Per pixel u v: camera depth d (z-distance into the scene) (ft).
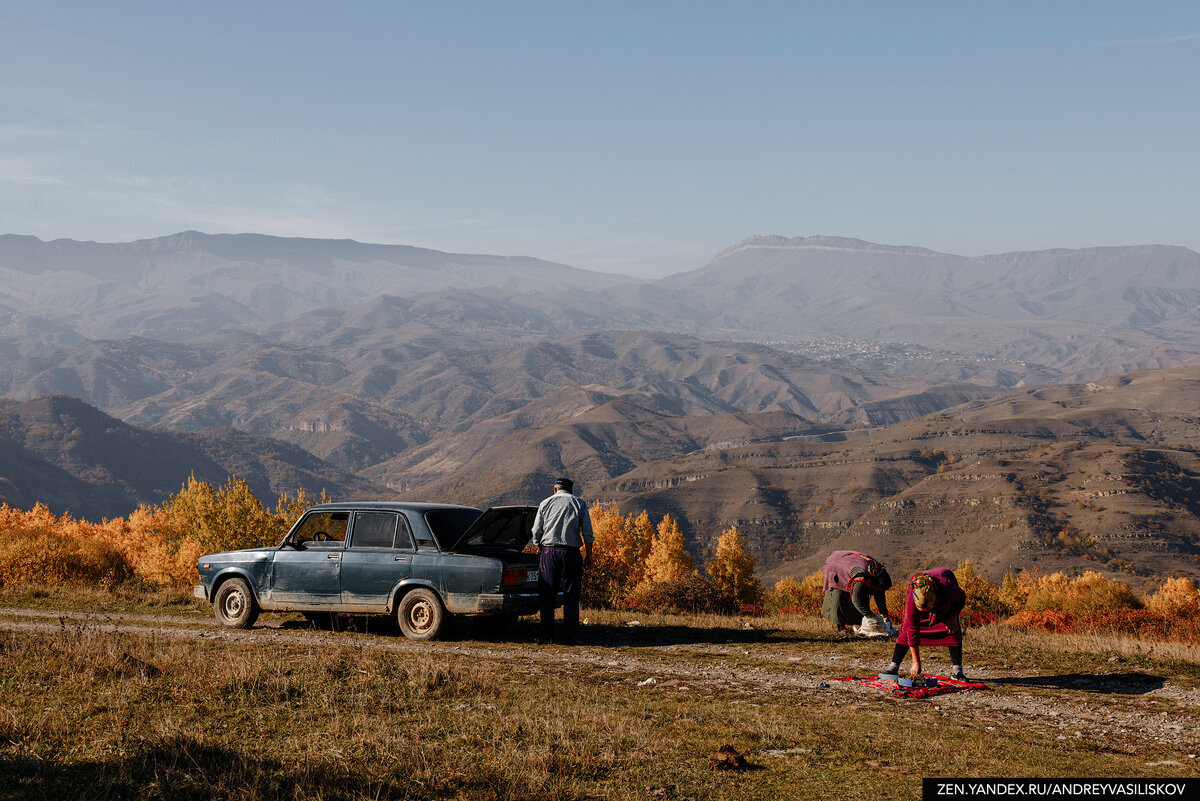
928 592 27.81
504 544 38.63
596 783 16.84
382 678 25.55
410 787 16.01
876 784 17.43
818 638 37.60
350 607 37.32
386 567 36.76
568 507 36.58
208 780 15.80
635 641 37.27
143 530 167.02
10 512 184.65
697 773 17.79
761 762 18.93
